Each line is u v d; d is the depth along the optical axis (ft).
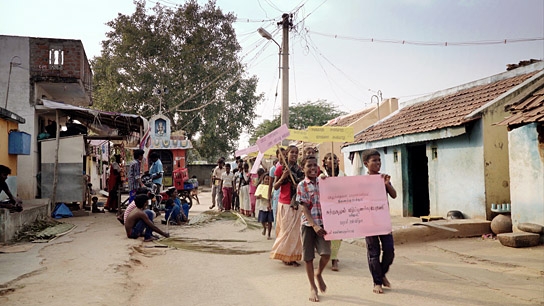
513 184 30.45
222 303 16.19
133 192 37.86
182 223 40.96
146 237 30.48
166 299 16.75
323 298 16.72
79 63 48.03
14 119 36.94
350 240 31.14
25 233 30.71
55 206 44.01
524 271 21.58
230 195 51.42
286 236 22.18
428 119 41.93
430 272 21.42
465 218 35.58
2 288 16.75
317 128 32.35
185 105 106.63
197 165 145.48
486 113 33.83
